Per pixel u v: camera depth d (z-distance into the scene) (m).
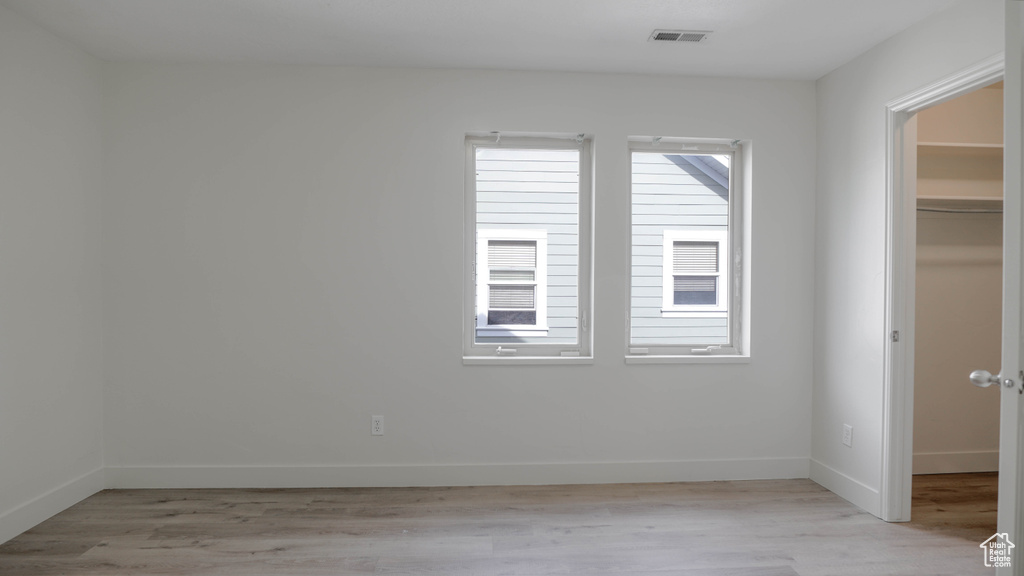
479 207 3.87
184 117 3.60
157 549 2.80
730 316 3.98
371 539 2.93
